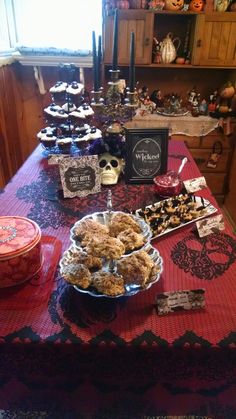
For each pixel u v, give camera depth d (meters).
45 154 1.73
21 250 0.77
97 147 1.45
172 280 0.85
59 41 2.62
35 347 0.70
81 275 0.75
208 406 0.81
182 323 0.73
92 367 0.74
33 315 0.75
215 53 2.35
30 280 0.84
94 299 0.78
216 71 2.69
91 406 0.83
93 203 1.25
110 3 2.22
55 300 0.78
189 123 2.55
